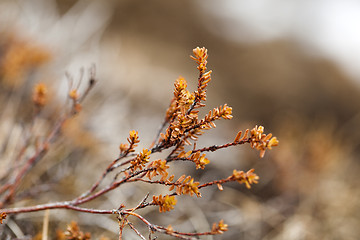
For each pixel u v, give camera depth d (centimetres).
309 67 876
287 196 368
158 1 855
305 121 589
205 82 133
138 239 242
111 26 686
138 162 138
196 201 317
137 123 392
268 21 1080
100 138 319
